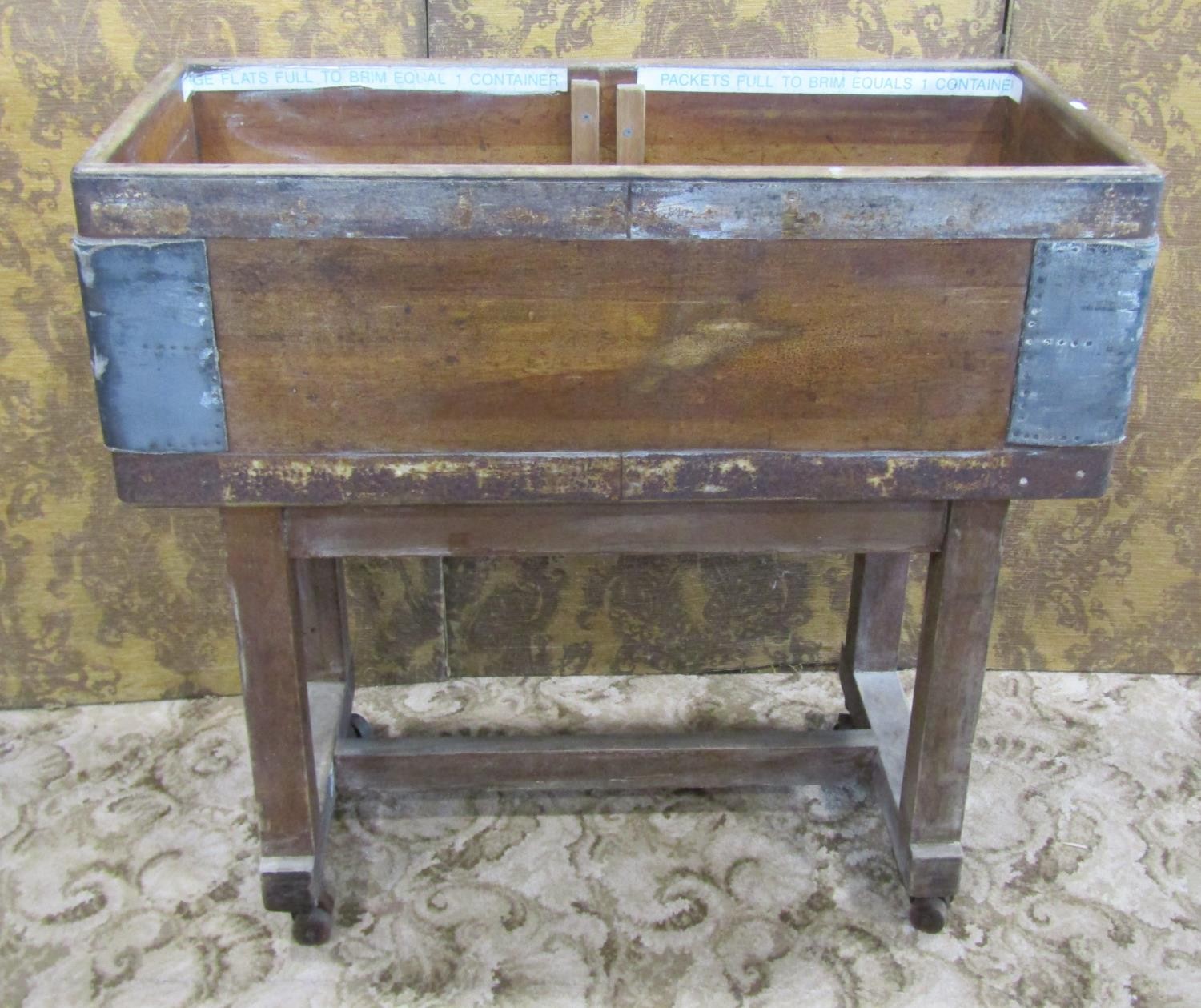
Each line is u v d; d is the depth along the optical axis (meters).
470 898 1.78
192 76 1.71
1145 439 2.10
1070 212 1.29
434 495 1.41
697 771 1.88
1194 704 2.21
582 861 1.85
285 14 1.83
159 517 2.08
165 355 1.32
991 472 1.42
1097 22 1.87
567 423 1.38
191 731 2.12
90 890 1.79
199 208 1.26
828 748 1.87
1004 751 2.08
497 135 1.80
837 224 1.29
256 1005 1.61
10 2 1.77
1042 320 1.34
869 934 1.72
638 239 1.29
